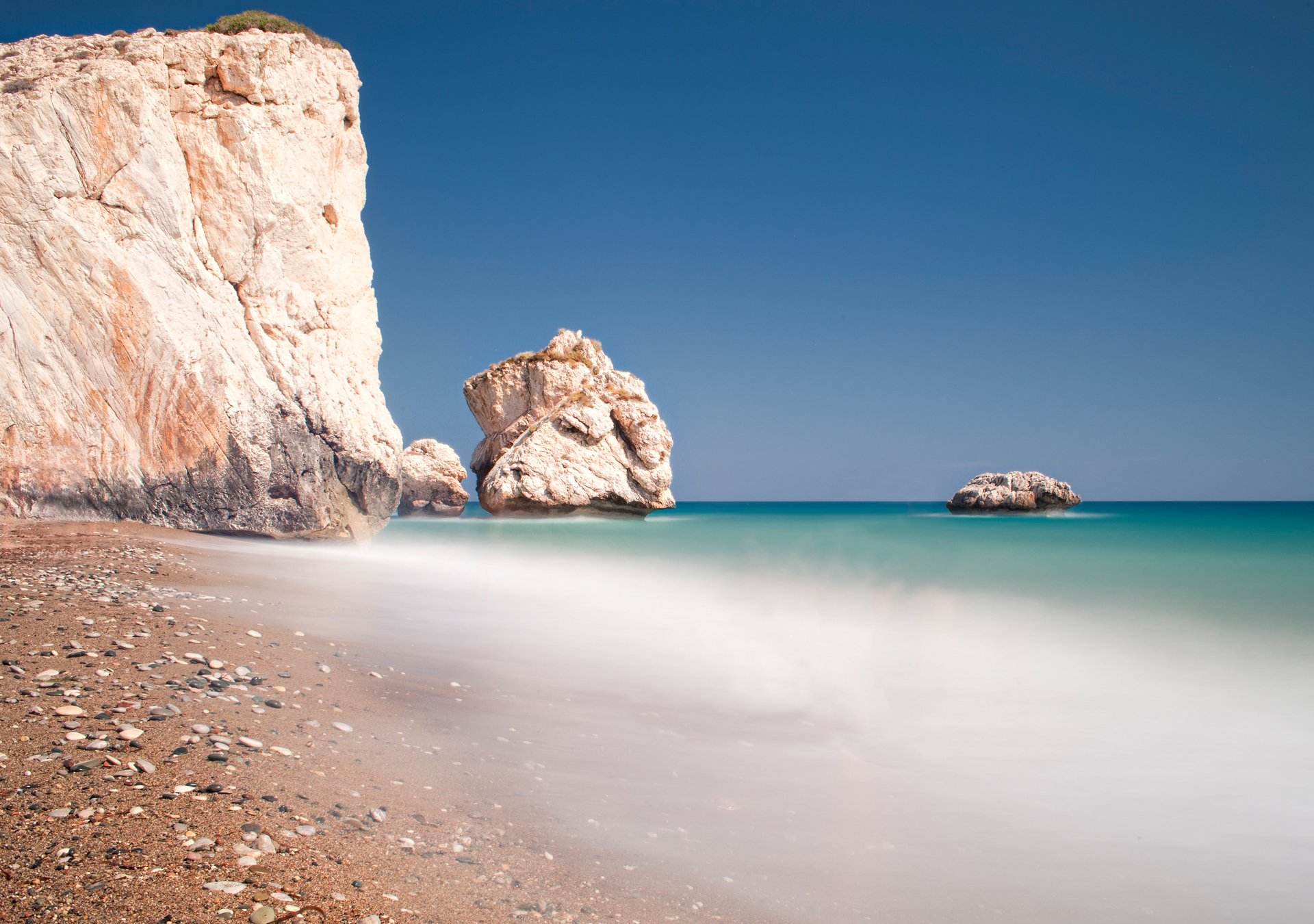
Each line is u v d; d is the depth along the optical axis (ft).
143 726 18.21
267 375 63.26
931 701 31.45
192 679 21.95
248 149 62.80
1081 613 51.78
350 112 75.46
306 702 22.41
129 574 37.01
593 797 19.52
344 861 14.11
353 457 69.15
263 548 58.23
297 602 38.09
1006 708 30.73
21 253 52.34
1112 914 16.46
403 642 33.22
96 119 55.36
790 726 27.45
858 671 35.96
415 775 18.84
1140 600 57.52
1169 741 27.17
